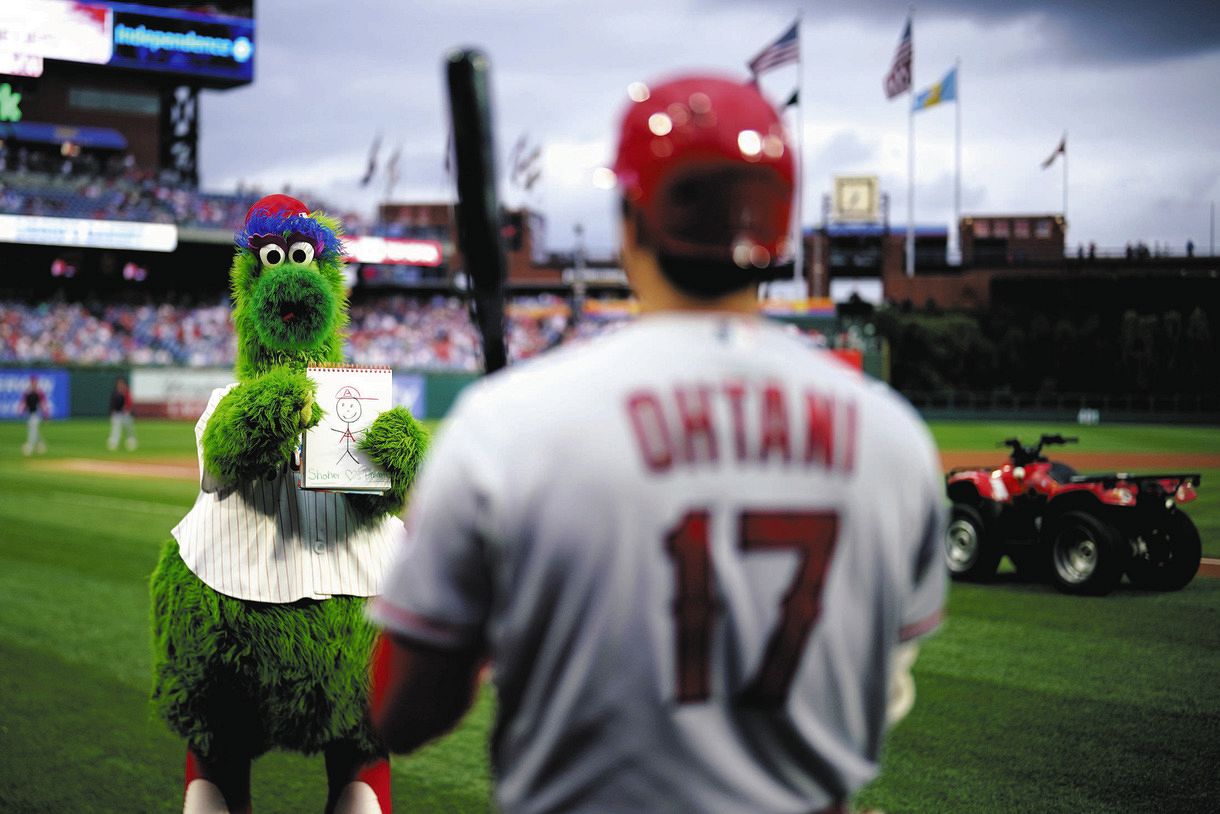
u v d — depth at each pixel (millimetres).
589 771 1407
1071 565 9141
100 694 6258
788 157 1509
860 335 48719
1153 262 57062
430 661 1486
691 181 1440
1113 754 5145
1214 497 15852
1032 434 34562
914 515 1547
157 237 39625
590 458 1382
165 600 3254
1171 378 49281
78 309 42812
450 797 4770
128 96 47344
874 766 1565
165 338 43375
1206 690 6234
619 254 1622
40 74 39500
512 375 1497
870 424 1519
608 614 1380
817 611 1440
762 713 1431
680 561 1386
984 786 4742
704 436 1420
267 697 3225
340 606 3277
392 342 47000
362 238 42688
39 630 7723
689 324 1488
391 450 3154
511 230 61438
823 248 60250
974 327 51438
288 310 3418
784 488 1433
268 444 3059
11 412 37469
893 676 1583
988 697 6113
